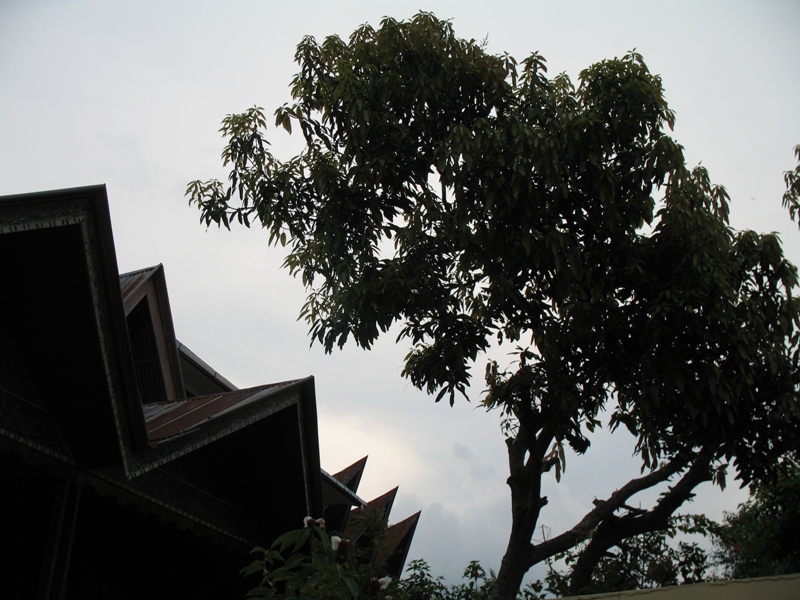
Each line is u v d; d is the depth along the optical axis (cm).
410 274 961
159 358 1585
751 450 1012
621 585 1465
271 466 1265
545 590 1430
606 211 905
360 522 1677
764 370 999
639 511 1063
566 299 958
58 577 873
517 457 991
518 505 958
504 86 955
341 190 964
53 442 911
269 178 1020
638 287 942
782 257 1054
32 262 884
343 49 1020
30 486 977
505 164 878
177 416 1190
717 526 1777
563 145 883
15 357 902
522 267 908
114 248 919
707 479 1060
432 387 1003
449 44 974
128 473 929
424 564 1365
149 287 1589
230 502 1240
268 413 1186
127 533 1175
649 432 906
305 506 1250
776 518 1922
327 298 995
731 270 966
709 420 959
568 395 933
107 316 920
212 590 1302
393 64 970
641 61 980
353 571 655
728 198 1009
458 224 892
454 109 965
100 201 901
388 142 954
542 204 888
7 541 1000
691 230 941
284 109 1009
